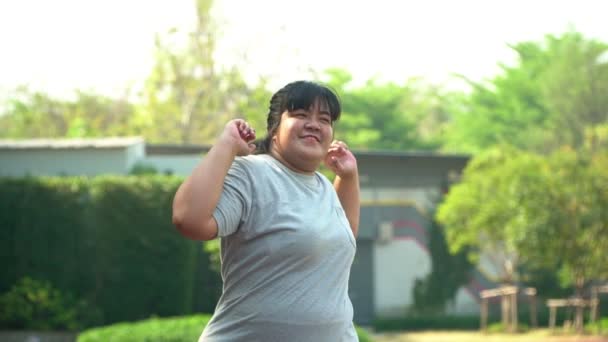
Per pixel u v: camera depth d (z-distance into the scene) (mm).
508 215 23828
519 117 58531
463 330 26969
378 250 29375
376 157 29125
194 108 45062
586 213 22797
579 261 23641
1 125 52250
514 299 25703
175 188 21047
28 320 20406
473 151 62500
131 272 20906
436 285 29609
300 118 3533
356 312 28859
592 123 51094
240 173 3404
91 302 20922
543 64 58031
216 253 20125
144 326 12109
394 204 29531
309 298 3350
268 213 3369
